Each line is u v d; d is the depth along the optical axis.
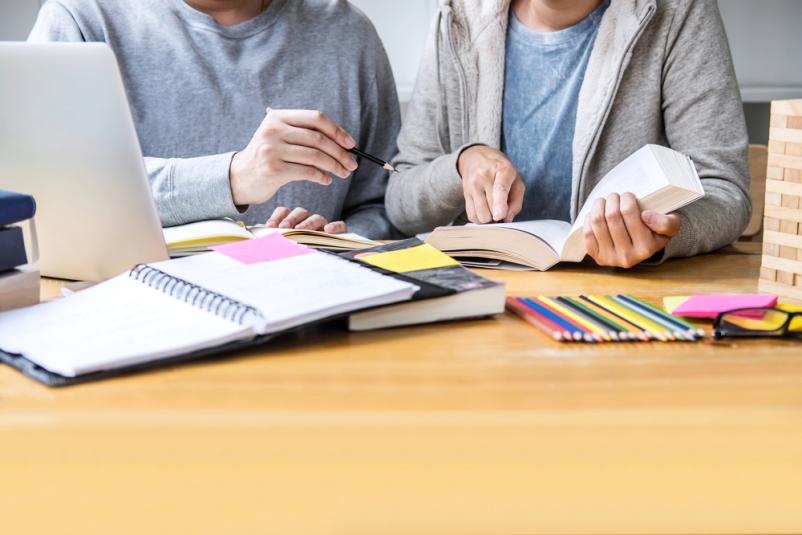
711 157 1.46
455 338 0.80
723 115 1.51
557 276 1.13
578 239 1.13
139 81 1.74
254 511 0.58
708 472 0.57
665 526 0.58
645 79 1.57
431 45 1.75
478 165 1.39
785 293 0.96
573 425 0.57
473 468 0.57
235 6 1.77
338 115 1.86
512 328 0.84
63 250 1.06
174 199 1.34
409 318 0.84
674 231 1.08
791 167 0.93
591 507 0.58
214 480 0.58
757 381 0.66
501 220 1.32
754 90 2.72
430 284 0.86
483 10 1.69
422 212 1.58
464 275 0.89
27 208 0.88
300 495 0.58
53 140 0.99
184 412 0.59
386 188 1.89
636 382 0.66
